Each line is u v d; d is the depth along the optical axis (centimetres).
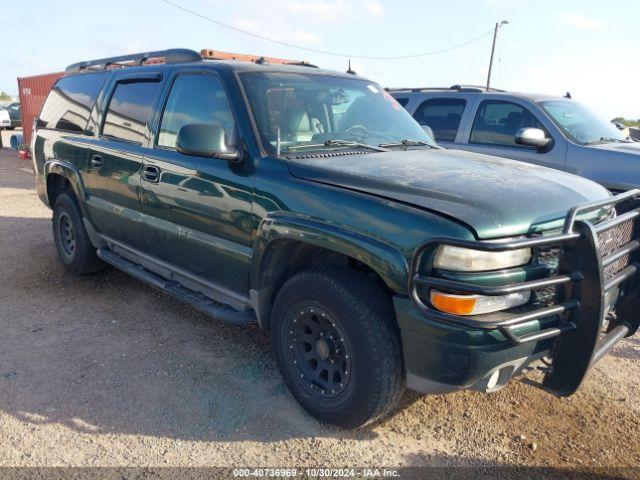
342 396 307
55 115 593
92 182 503
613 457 303
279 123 368
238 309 378
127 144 460
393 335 286
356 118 419
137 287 550
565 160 661
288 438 313
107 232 508
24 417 327
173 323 464
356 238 284
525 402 355
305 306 316
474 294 255
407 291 268
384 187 299
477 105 743
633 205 353
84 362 394
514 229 267
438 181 304
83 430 317
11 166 1520
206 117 392
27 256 645
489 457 301
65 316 475
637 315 341
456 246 253
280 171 336
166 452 300
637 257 344
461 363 260
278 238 321
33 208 933
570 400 358
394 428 325
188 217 393
